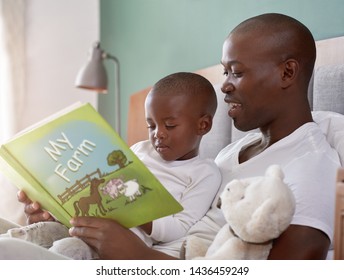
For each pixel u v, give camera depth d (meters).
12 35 6.03
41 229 2.25
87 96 6.45
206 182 2.35
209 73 4.06
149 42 5.56
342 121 2.45
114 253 1.98
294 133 2.28
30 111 6.23
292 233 1.88
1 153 2.09
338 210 1.52
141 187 1.95
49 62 6.32
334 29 3.36
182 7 4.99
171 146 2.40
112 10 6.22
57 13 6.34
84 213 2.06
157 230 2.18
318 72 2.90
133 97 4.94
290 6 3.72
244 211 1.73
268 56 2.30
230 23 4.34
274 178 1.74
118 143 1.89
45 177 2.07
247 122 2.37
